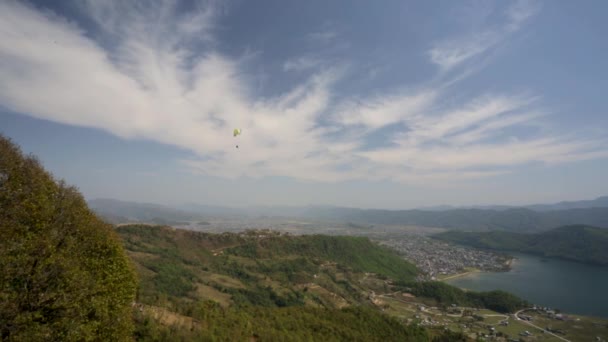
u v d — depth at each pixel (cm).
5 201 2756
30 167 3244
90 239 3488
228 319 5841
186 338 4344
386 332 8150
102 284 3244
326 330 7050
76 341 2553
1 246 2295
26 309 2338
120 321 3322
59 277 2616
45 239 2661
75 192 3631
